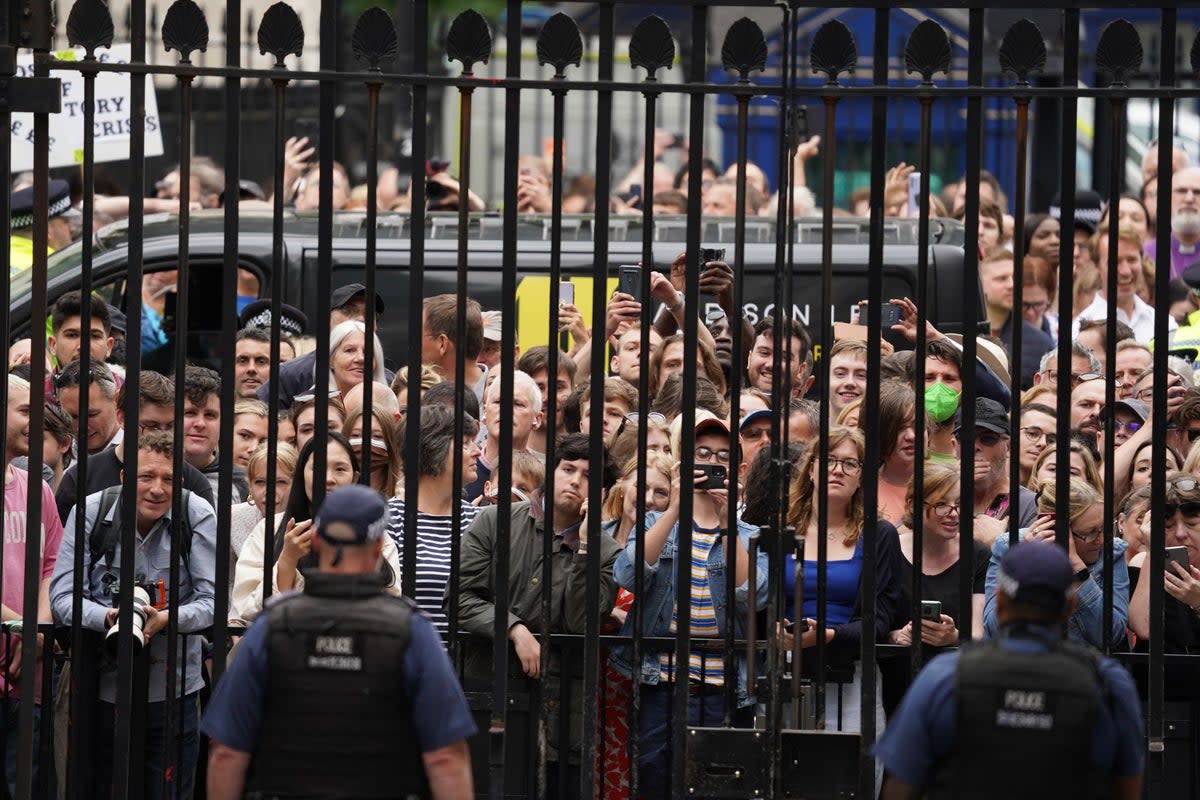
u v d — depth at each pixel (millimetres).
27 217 39781
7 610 25250
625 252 37000
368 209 20422
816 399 34938
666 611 23375
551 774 23047
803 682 22328
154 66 20344
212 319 37094
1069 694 16688
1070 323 20281
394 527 24641
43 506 25891
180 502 20625
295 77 20297
